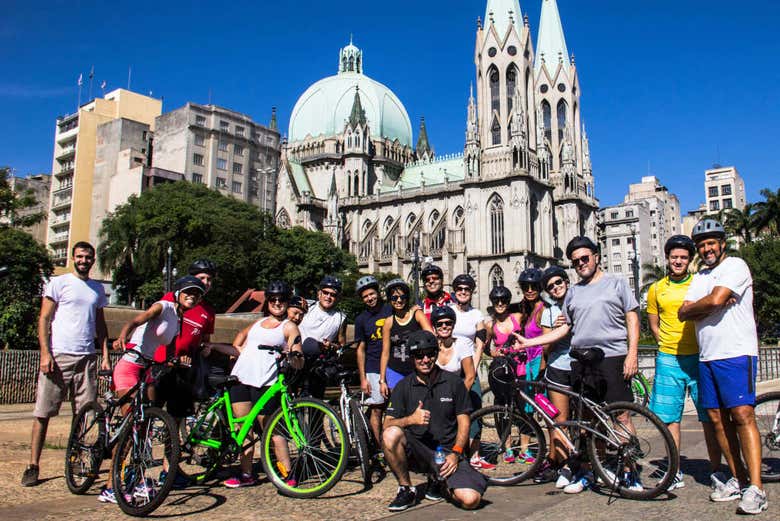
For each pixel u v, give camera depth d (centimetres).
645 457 955
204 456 1070
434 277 1320
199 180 12431
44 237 14662
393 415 962
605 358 1049
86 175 13162
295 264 8519
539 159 10412
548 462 1098
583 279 1103
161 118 12769
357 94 12888
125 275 8438
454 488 900
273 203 13550
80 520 858
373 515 868
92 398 1127
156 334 1074
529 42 10706
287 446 1029
